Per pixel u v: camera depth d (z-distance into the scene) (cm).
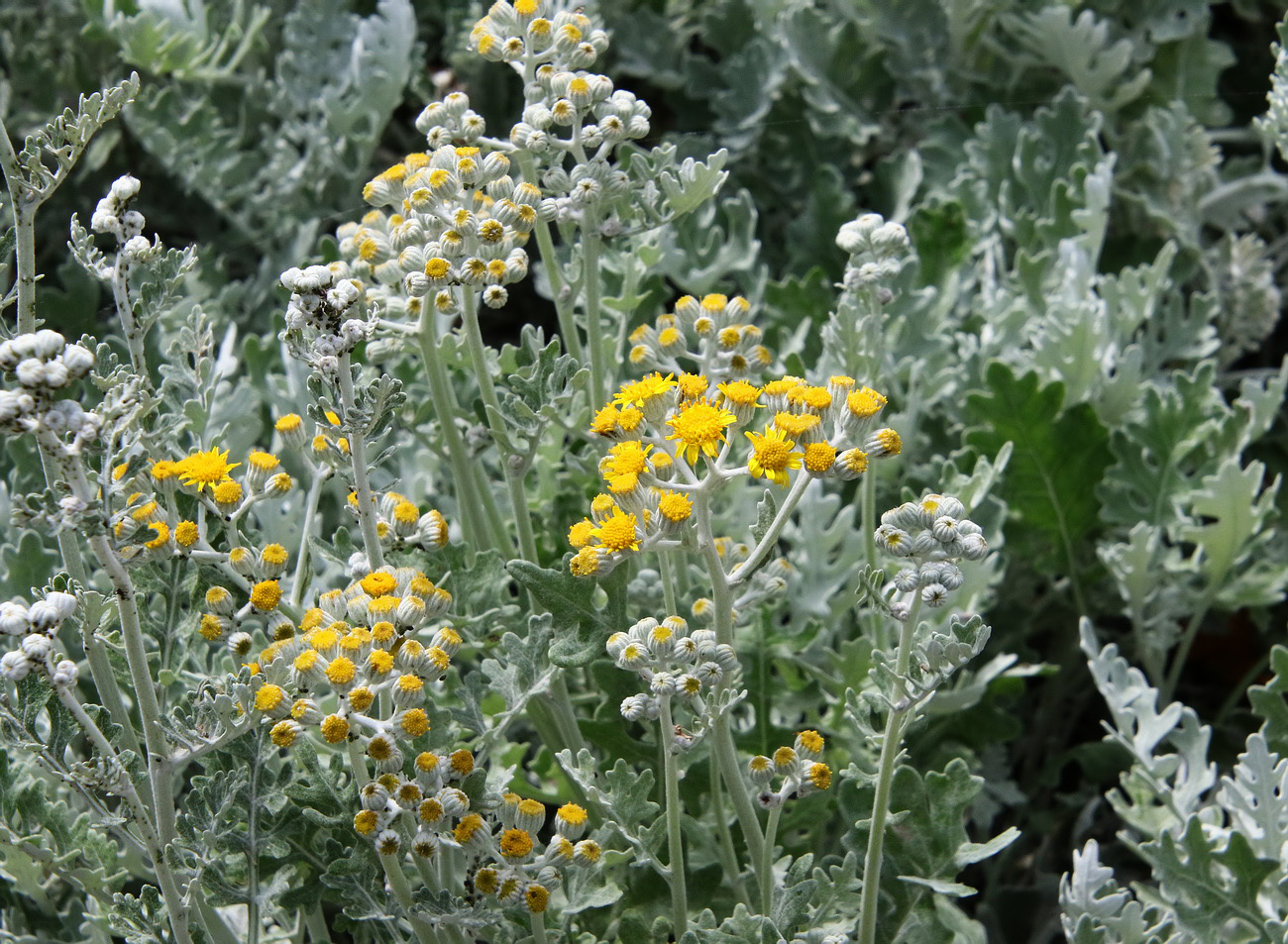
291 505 108
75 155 87
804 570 109
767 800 91
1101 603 117
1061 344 115
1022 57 149
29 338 83
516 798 90
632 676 98
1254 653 125
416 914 89
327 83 152
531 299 154
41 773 100
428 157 97
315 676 88
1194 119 146
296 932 97
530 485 110
